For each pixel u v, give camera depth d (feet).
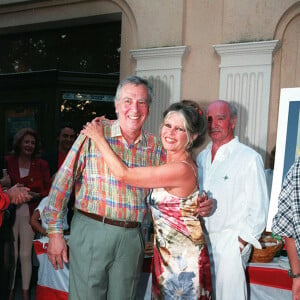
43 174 12.76
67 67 18.43
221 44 13.50
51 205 6.84
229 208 8.37
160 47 14.56
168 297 6.70
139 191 6.90
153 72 14.67
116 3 15.66
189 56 14.43
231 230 8.30
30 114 15.89
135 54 14.89
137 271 7.04
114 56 17.46
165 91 14.53
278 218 5.96
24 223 11.78
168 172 6.55
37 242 9.52
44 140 15.62
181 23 14.29
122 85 6.87
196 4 14.26
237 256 8.06
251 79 13.24
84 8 16.42
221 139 8.90
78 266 6.77
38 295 9.56
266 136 13.14
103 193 6.74
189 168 6.73
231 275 8.04
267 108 13.10
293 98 6.77
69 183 6.75
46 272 9.30
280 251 9.02
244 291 8.03
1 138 16.49
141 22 14.94
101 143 6.63
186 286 6.63
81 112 15.61
